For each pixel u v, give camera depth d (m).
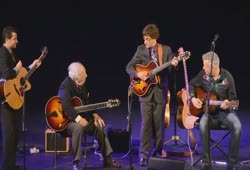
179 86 16.47
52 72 19.59
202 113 9.00
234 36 21.98
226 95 8.80
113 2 22.64
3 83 8.05
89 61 21.12
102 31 22.62
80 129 8.53
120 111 14.10
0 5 21.80
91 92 16.39
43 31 22.23
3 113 8.18
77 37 22.45
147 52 9.02
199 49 21.55
